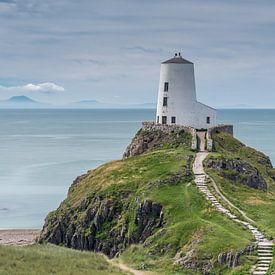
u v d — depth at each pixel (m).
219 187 72.38
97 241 71.38
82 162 191.00
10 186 146.00
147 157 88.25
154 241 60.22
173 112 107.94
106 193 76.19
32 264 46.81
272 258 48.50
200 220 60.44
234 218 60.44
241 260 48.69
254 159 99.44
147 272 51.19
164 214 65.44
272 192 86.56
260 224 58.59
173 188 71.81
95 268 48.69
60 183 150.12
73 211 78.50
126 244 67.81
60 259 50.44
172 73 107.69
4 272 42.81
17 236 100.31
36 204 125.56
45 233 80.38
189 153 88.69
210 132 100.25
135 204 70.88
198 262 50.97
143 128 107.25
